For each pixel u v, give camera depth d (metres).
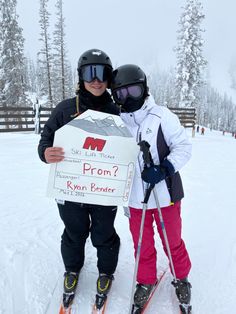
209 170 7.38
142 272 2.55
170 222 2.44
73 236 2.58
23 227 3.82
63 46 32.09
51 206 4.60
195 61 26.44
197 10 26.30
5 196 4.97
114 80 2.22
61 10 31.62
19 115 14.34
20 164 7.26
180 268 2.55
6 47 25.20
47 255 3.19
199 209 4.69
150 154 2.21
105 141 2.28
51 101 31.23
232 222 4.21
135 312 2.42
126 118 2.32
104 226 2.52
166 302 2.60
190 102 26.30
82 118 2.26
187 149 2.28
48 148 2.29
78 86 2.37
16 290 2.63
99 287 2.62
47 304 2.51
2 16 25.05
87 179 2.34
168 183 2.35
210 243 3.61
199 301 2.61
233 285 2.82
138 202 2.39
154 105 2.33
